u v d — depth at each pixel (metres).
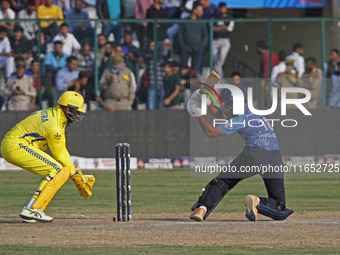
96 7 77.44
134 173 63.41
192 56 70.75
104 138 66.69
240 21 70.56
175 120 67.25
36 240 26.89
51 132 31.81
